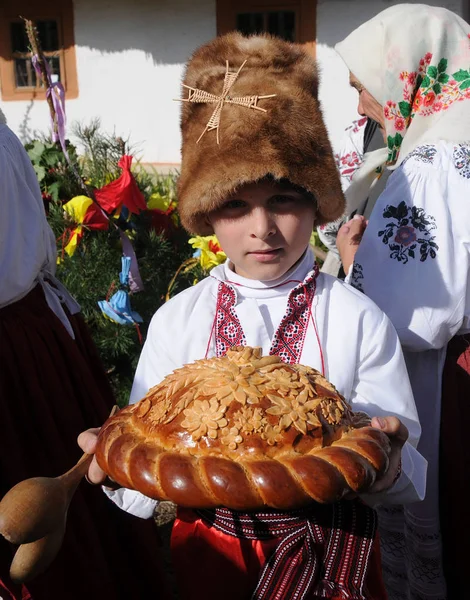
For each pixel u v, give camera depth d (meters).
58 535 1.01
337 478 0.93
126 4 8.66
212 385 1.05
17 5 9.03
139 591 2.10
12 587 1.85
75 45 8.93
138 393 1.47
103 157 3.39
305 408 1.02
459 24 1.90
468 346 1.83
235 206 1.35
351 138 2.66
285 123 1.30
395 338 1.43
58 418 2.01
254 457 0.97
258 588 1.19
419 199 1.73
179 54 8.66
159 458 0.97
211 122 1.32
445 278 1.69
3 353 1.90
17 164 2.01
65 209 2.91
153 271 3.06
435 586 1.89
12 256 1.91
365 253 1.77
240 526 1.23
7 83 9.30
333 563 1.21
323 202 1.38
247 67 1.38
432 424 1.84
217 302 1.44
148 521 2.18
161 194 3.56
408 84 1.89
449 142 1.80
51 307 2.14
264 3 8.37
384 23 1.95
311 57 1.48
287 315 1.39
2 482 1.86
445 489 1.83
